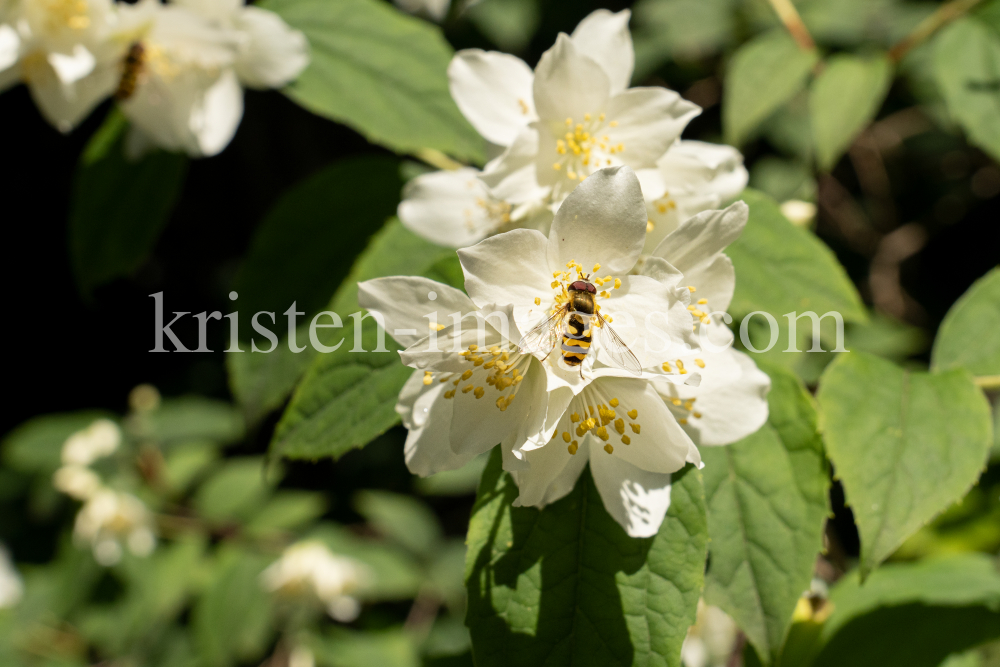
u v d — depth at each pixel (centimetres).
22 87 82
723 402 28
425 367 28
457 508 74
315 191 33
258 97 66
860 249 60
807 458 29
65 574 56
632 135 29
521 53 57
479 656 28
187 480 59
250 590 52
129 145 34
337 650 57
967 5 35
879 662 32
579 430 28
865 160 62
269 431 70
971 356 31
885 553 28
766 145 55
